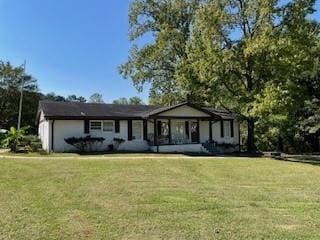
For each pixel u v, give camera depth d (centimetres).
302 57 2564
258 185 1389
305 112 3447
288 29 2545
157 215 883
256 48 2441
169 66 3888
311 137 3706
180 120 3297
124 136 2989
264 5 2497
